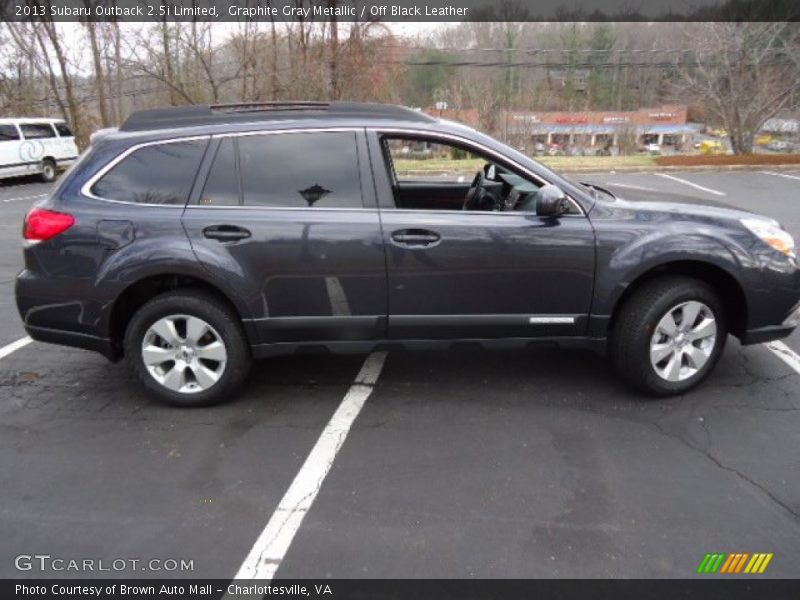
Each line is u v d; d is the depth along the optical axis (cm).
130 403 376
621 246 342
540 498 277
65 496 284
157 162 342
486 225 339
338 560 242
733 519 261
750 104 1989
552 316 352
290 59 1811
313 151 344
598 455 310
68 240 338
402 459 311
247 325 349
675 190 1356
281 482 293
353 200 342
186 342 356
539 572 234
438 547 247
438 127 350
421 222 338
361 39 1864
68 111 2414
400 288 344
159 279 356
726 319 366
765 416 345
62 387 399
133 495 285
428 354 442
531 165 352
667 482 287
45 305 348
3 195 1578
